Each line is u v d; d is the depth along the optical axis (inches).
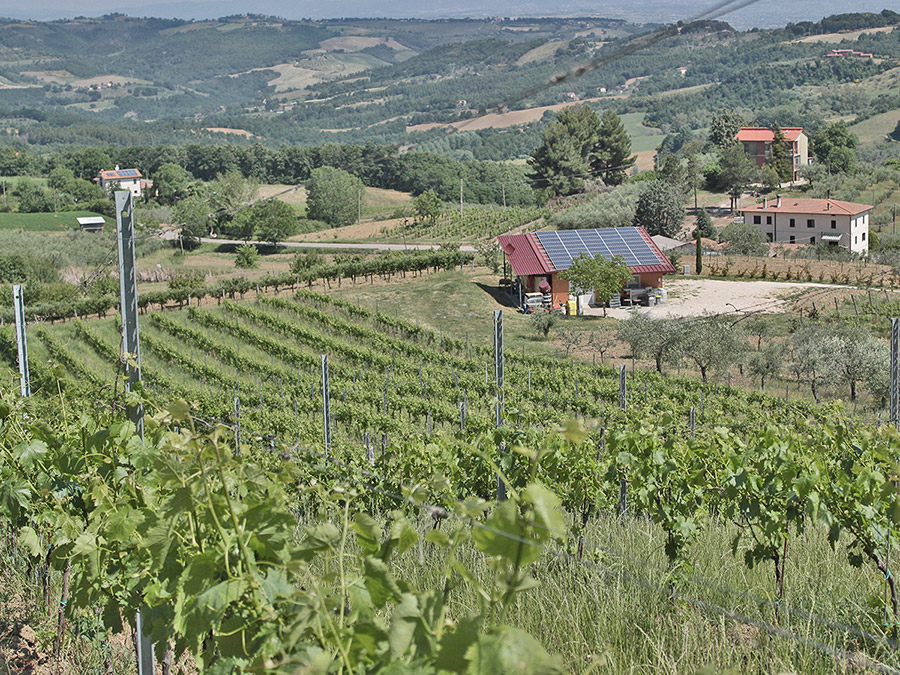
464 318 1545.3
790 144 3284.9
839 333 1128.8
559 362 1224.8
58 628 189.2
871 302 1440.7
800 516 189.9
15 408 208.1
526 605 172.6
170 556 115.3
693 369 1210.0
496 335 272.8
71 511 187.0
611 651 151.9
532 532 70.0
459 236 2773.1
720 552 225.0
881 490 188.4
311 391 1074.7
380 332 1446.9
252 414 884.0
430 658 71.7
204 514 111.6
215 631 101.4
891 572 186.7
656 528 254.5
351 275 1894.7
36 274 2171.5
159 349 1408.7
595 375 1133.7
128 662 181.0
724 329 1140.5
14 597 218.1
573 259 1577.3
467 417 629.3
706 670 80.7
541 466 256.4
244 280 1824.6
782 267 1786.4
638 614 169.0
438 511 93.8
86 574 152.7
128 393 167.8
